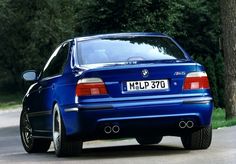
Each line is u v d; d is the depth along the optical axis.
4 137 22.41
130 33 10.69
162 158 9.36
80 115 9.30
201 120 9.61
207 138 10.27
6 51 78.88
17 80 82.88
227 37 19.92
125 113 9.27
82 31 24.94
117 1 24.19
